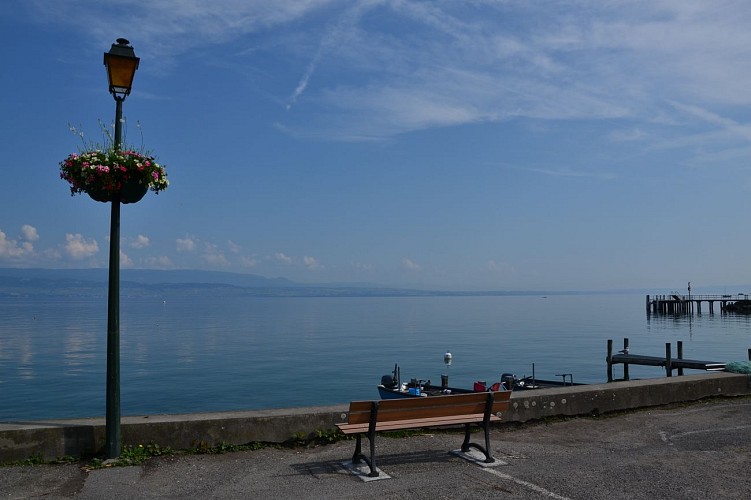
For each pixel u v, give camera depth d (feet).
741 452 24.40
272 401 110.22
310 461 23.39
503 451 24.82
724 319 312.91
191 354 192.34
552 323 350.64
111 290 23.26
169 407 104.58
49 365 163.02
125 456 23.15
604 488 19.88
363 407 21.76
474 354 181.57
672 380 34.91
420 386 85.30
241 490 19.90
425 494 19.38
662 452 24.49
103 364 165.27
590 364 153.48
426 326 341.00
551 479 20.89
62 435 23.30
